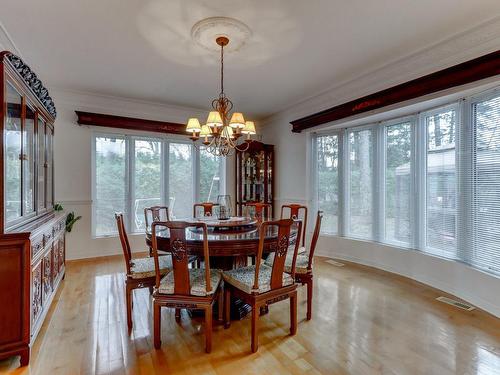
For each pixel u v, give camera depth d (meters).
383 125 3.94
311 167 4.78
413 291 3.07
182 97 4.44
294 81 3.76
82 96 4.27
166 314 2.56
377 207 3.99
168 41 2.73
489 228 2.62
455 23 2.44
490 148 2.62
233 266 2.65
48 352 1.96
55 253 2.79
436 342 2.09
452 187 3.08
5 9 2.23
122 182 4.66
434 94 2.92
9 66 1.85
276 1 2.15
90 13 2.30
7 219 1.87
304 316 2.51
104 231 4.54
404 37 2.67
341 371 1.77
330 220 4.57
